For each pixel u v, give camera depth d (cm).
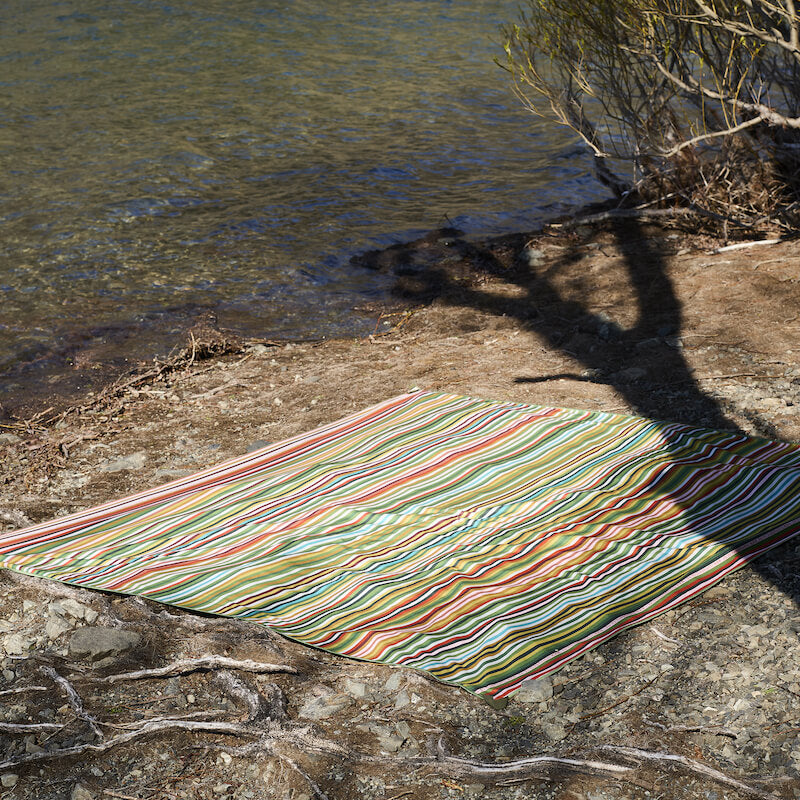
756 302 789
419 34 2217
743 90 909
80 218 1145
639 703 368
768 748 339
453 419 641
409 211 1181
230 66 1911
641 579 441
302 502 541
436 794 330
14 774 345
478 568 457
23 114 1565
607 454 570
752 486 515
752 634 403
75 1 2516
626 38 919
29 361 804
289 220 1152
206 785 339
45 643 425
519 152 1403
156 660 410
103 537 511
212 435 662
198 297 941
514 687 371
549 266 954
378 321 877
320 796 331
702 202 990
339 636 407
